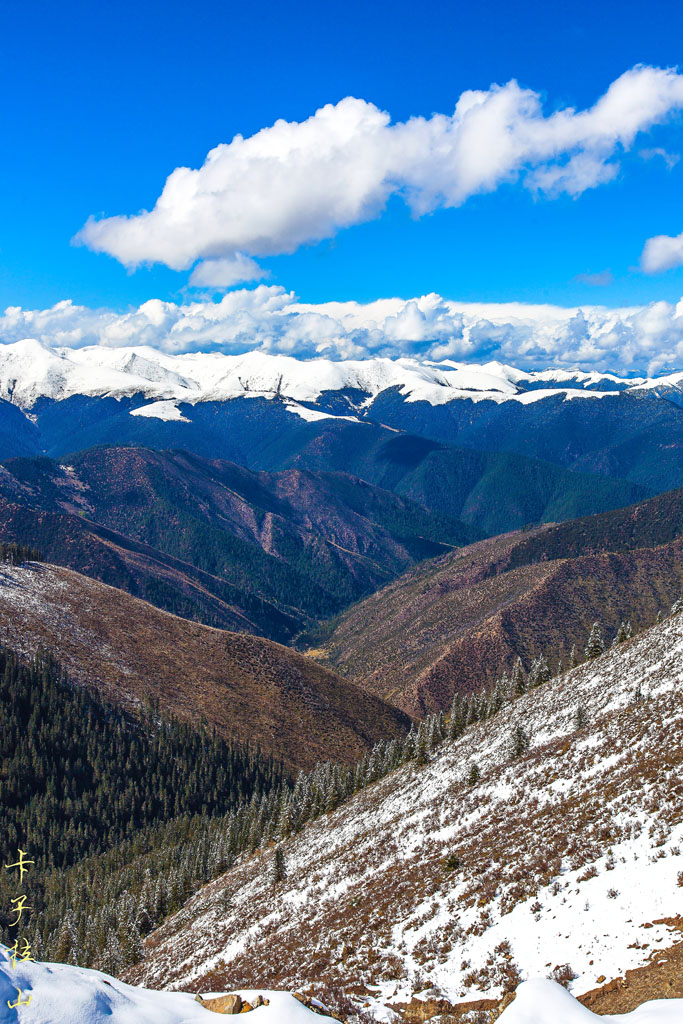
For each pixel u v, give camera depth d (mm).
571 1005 17312
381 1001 27531
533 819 40844
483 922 30688
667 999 18406
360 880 52344
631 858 29281
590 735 51594
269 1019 17438
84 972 17078
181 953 65312
